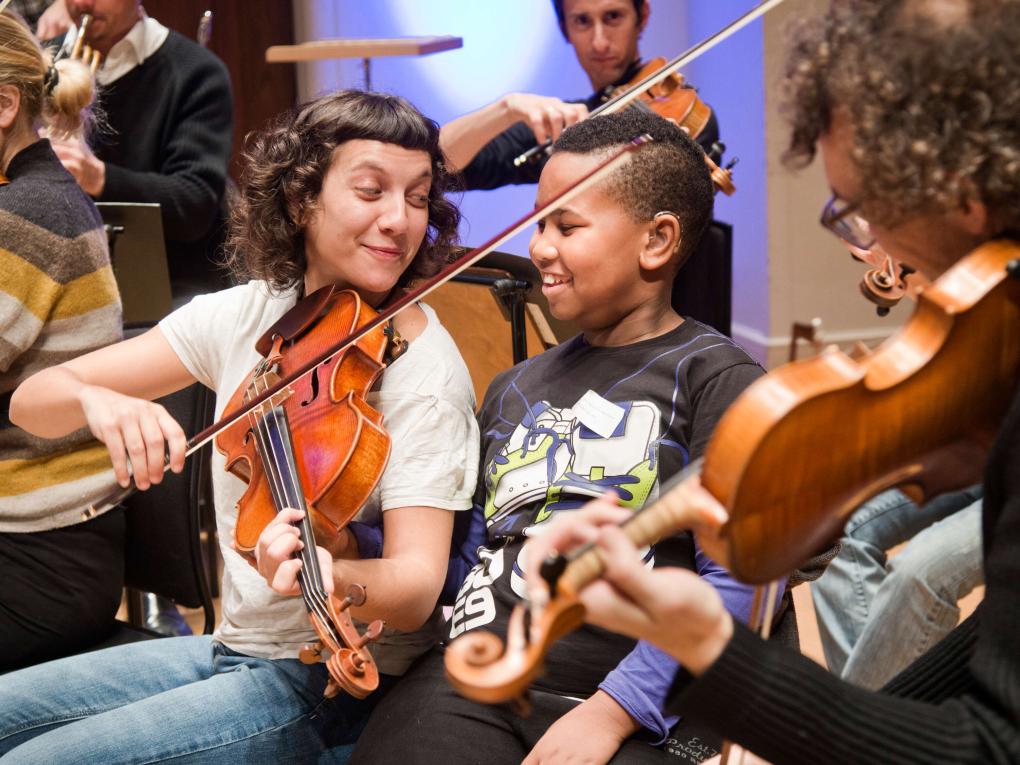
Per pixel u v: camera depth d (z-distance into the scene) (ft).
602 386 4.66
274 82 15.15
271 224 5.22
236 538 4.59
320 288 5.20
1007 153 2.69
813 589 7.05
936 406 2.83
